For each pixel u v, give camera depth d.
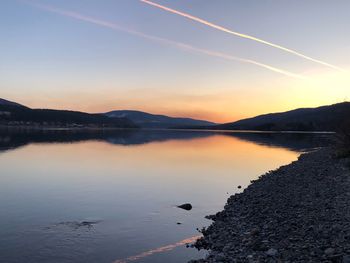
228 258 12.60
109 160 53.38
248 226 16.72
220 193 28.12
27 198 25.91
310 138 125.75
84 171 41.25
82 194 27.69
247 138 137.62
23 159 53.00
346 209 16.94
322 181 25.91
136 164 48.59
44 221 19.59
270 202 21.06
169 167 45.44
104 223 19.39
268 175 33.56
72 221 19.73
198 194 27.77
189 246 15.61
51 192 28.38
